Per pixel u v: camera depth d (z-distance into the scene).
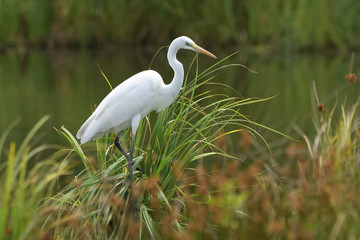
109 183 8.96
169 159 8.73
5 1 30.88
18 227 7.00
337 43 29.91
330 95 19.03
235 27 30.83
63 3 30.72
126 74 23.84
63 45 31.34
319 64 26.42
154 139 9.09
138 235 8.35
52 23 31.27
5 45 31.64
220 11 30.56
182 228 8.55
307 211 8.37
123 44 31.42
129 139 10.12
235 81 22.36
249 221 8.73
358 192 8.21
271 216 8.51
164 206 8.98
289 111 16.70
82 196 8.91
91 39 31.61
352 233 7.75
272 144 12.91
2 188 7.17
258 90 20.42
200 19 31.11
